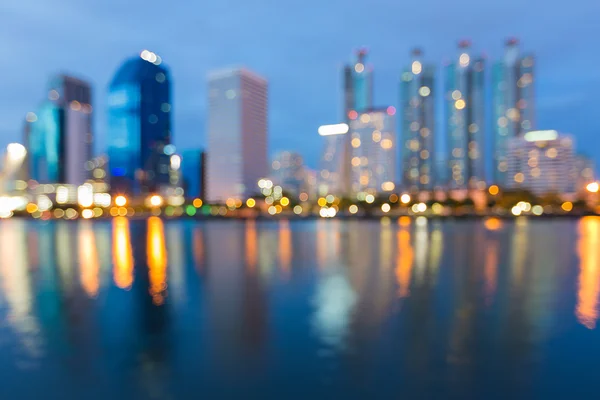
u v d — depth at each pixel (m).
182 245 30.67
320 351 7.59
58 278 15.92
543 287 13.38
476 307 10.77
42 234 47.94
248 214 130.38
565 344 7.89
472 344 7.92
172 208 154.62
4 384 6.32
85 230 57.47
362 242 31.98
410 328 8.92
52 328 9.12
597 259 20.62
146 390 6.12
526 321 9.42
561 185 180.75
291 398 5.84
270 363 7.05
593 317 9.74
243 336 8.50
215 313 10.35
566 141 184.25
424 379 6.39
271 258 21.81
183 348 7.79
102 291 13.27
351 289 13.30
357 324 9.27
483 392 5.98
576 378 6.42
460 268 17.72
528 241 32.12
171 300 11.85
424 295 12.21
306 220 99.12
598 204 115.69
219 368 6.86
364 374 6.57
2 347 7.90
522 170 188.00
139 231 52.91
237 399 5.83
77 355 7.47
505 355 7.34
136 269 18.17
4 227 69.31
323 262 19.98
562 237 36.25
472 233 42.62
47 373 6.70
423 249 26.05
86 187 191.25
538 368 6.78
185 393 6.01
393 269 17.52
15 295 12.69
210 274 16.53
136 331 8.86
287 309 10.68
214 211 138.62
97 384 6.30
